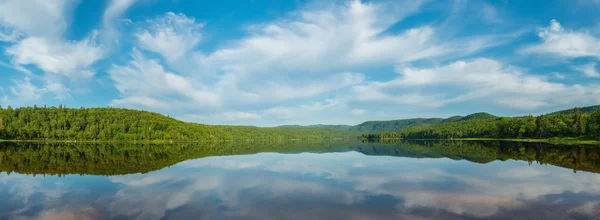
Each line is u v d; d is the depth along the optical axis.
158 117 195.62
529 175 29.34
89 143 128.50
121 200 19.92
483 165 37.78
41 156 55.25
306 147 96.50
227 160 47.44
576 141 90.12
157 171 33.72
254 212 17.11
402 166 37.75
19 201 19.84
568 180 26.36
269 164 41.03
